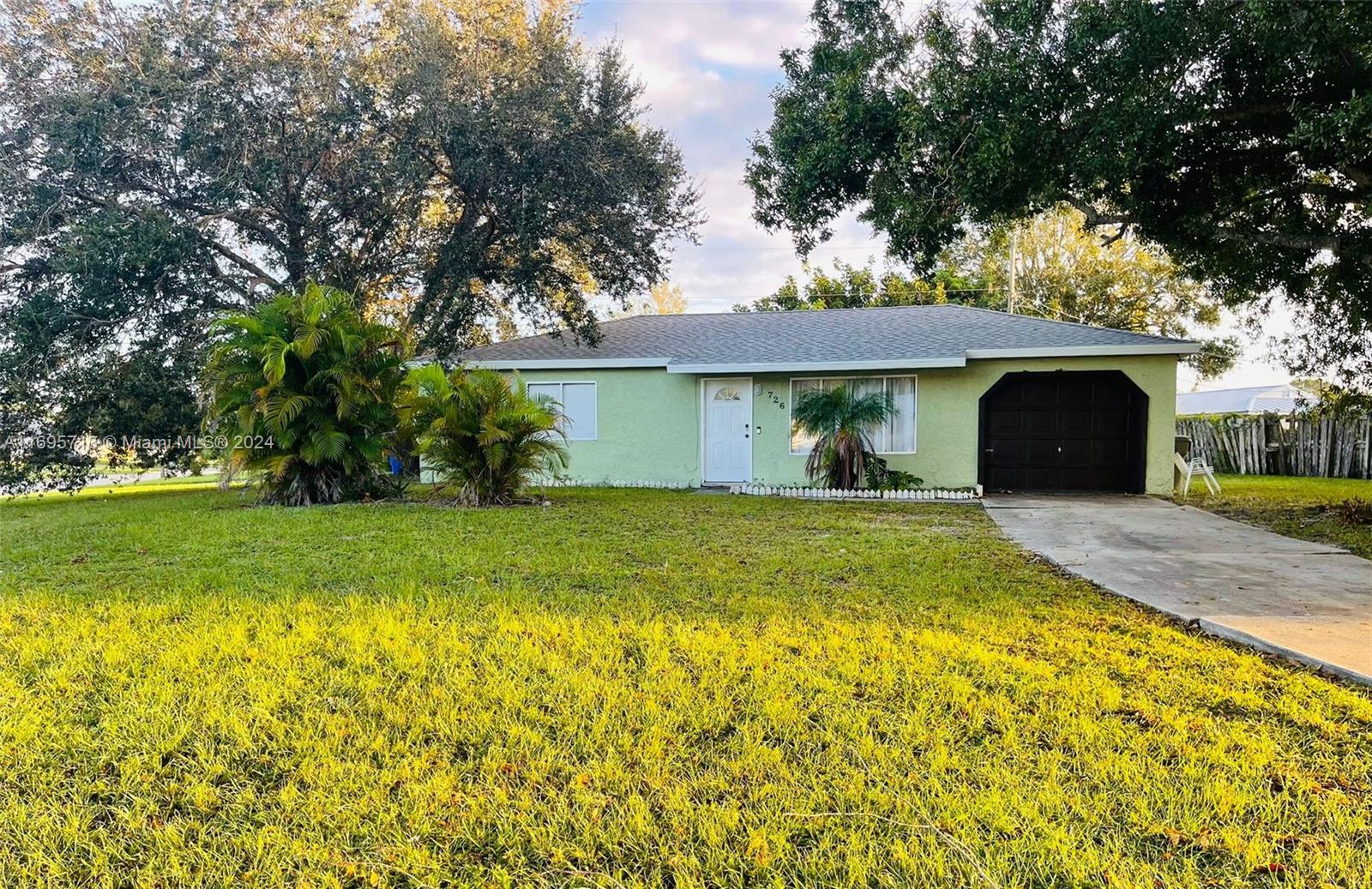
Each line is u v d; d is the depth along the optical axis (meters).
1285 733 2.84
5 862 2.09
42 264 13.69
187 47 13.24
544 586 5.25
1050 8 6.40
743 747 2.74
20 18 12.99
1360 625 4.18
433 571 5.67
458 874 2.04
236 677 3.38
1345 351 10.20
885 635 4.04
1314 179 8.30
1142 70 6.51
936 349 12.71
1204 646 3.89
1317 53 6.00
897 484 12.34
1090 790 2.42
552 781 2.52
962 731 2.86
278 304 10.52
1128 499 11.44
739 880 2.01
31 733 2.82
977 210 7.58
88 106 12.59
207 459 15.09
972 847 2.12
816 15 7.97
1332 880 1.98
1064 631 4.15
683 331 15.94
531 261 13.98
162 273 13.46
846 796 2.39
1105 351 12.04
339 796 2.41
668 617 4.40
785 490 12.21
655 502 10.69
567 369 14.27
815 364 12.66
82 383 13.59
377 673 3.45
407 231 15.55
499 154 13.45
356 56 14.32
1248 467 17.44
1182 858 2.08
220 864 2.08
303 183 14.98
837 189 8.34
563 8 14.99
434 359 13.77
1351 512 8.65
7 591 5.09
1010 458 13.21
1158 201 8.16
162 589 5.08
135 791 2.45
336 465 10.66
